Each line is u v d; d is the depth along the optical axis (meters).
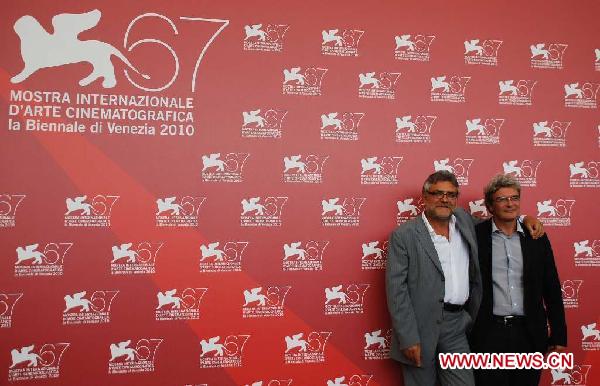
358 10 3.05
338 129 2.99
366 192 3.00
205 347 2.82
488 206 2.75
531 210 3.13
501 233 2.71
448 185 2.63
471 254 2.68
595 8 3.23
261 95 2.93
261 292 2.88
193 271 2.83
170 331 2.79
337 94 3.00
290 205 2.93
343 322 2.94
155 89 2.84
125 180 2.79
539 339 2.63
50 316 2.69
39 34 2.75
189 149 2.85
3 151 2.69
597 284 3.16
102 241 2.76
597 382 3.12
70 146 2.75
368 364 2.96
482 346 2.66
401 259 2.66
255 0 2.95
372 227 2.99
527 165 3.14
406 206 3.02
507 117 3.14
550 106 3.19
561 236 3.14
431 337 2.61
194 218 2.84
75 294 2.72
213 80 2.89
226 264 2.86
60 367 2.69
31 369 2.67
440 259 2.67
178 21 2.88
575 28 3.22
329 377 2.92
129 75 2.82
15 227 2.68
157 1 2.86
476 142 3.10
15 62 2.72
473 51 3.14
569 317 3.12
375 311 2.97
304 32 2.99
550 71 3.20
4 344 2.65
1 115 2.69
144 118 2.82
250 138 2.91
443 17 3.13
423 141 3.06
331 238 2.95
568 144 3.18
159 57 2.85
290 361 2.89
